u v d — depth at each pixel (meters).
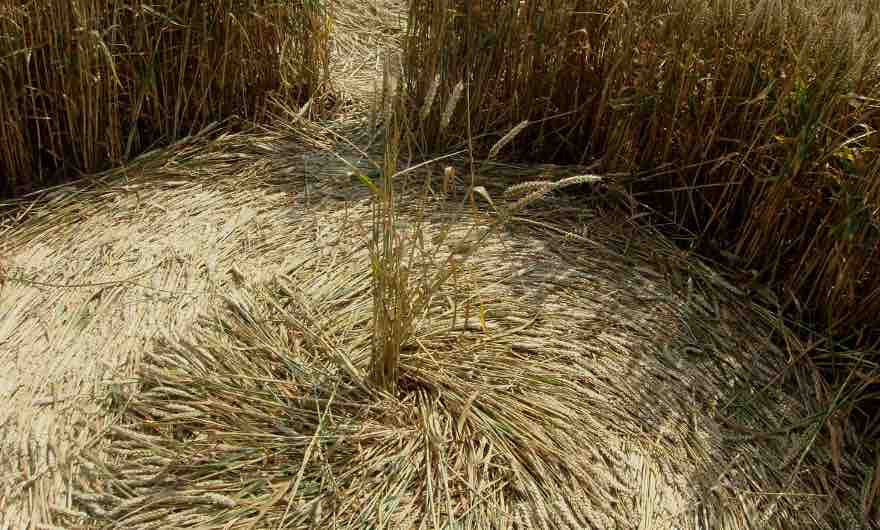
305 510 2.13
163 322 2.63
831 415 2.60
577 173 3.45
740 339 2.84
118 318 2.64
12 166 3.22
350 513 2.14
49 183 3.32
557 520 2.18
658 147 3.32
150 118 3.51
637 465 2.36
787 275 3.06
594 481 2.29
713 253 3.23
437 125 3.61
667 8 3.20
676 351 2.77
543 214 3.30
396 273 2.31
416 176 3.45
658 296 2.96
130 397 2.37
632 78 3.33
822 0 3.14
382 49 4.80
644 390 2.60
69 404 2.37
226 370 2.48
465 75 3.51
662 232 3.33
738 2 2.99
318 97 3.93
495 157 3.63
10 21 2.98
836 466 2.44
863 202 2.59
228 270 2.87
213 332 2.61
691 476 2.37
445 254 2.99
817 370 2.75
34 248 2.94
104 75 3.23
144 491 2.15
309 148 3.64
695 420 2.53
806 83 2.83
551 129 3.62
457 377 2.54
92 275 2.81
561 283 2.96
